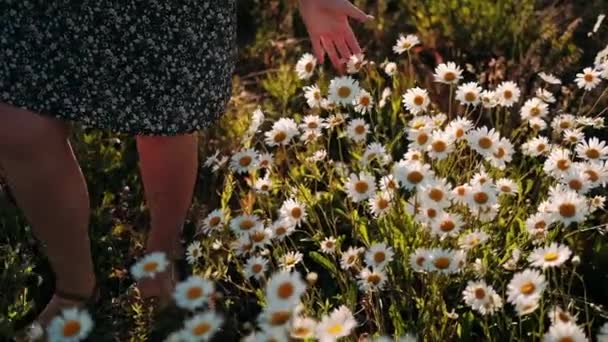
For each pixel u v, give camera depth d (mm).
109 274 2191
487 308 1753
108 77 1849
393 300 1942
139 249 2252
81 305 2031
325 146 2514
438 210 1884
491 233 2039
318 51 2080
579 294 2057
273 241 2145
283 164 2459
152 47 1854
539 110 2160
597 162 2002
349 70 2201
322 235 2141
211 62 1922
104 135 2547
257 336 1710
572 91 2510
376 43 2869
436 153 1991
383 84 2684
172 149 1980
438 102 2588
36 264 2193
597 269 2068
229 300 2086
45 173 1857
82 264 1982
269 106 2660
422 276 1945
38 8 1803
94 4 1807
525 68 2643
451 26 2803
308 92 2236
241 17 3141
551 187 1961
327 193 2277
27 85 1823
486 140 1980
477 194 1902
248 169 2141
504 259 1992
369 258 1900
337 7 2018
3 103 1827
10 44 1817
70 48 1819
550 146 2117
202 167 2463
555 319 1684
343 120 2209
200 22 1886
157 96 1885
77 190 1904
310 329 1716
